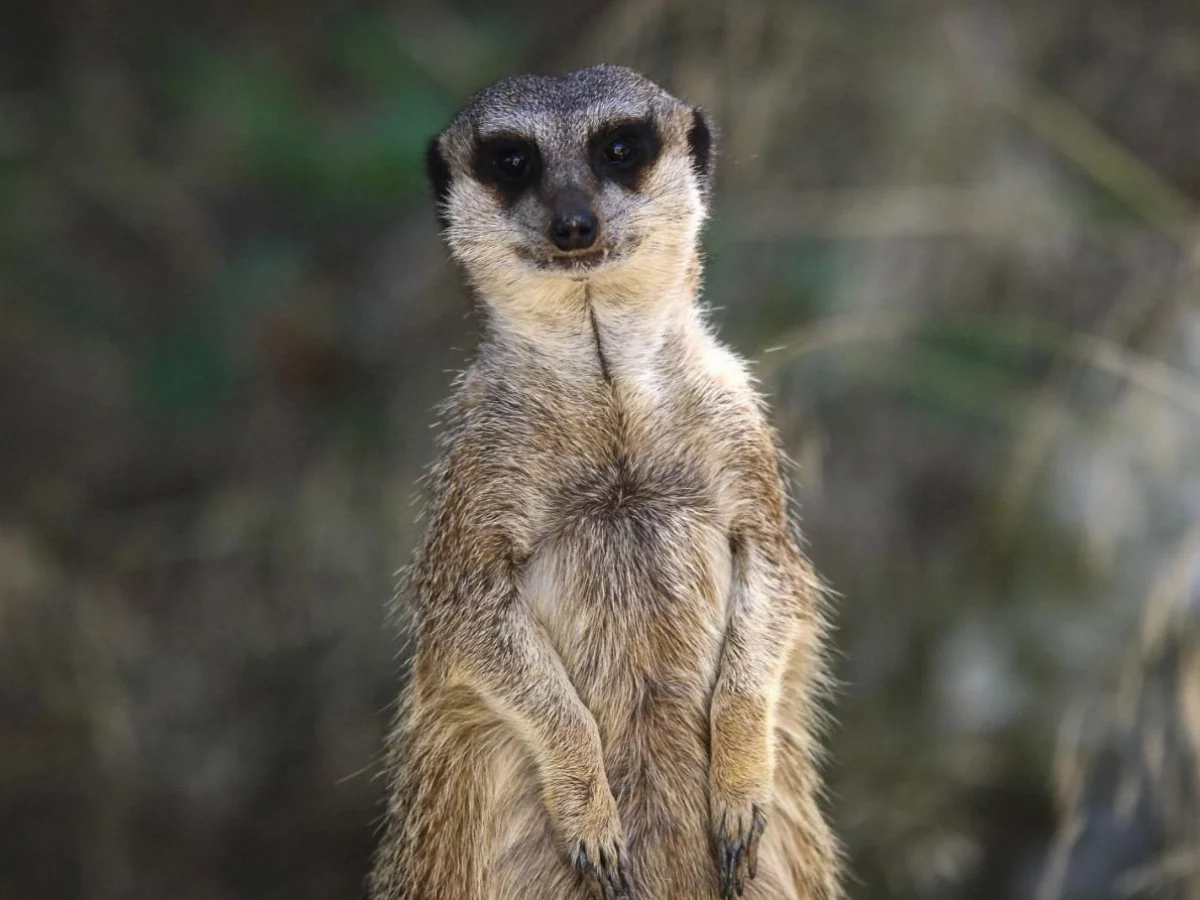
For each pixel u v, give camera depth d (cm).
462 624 765
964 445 1393
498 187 802
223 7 1712
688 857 768
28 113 1623
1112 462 1246
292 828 1327
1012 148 1398
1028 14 1539
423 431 1405
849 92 1407
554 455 779
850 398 1395
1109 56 1551
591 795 741
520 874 778
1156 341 1235
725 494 782
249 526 1427
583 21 1617
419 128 1556
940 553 1336
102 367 1574
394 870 839
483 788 784
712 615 774
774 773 784
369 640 1359
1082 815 1094
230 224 1648
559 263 764
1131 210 1372
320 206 1623
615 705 768
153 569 1437
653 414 778
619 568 772
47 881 1281
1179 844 1068
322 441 1483
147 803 1323
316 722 1356
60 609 1326
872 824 1216
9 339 1553
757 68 1334
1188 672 1038
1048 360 1353
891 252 1365
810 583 834
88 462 1522
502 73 1600
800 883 814
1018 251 1361
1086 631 1242
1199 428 1239
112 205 1614
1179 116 1540
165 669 1380
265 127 1616
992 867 1211
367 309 1547
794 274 1350
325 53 1692
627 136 798
